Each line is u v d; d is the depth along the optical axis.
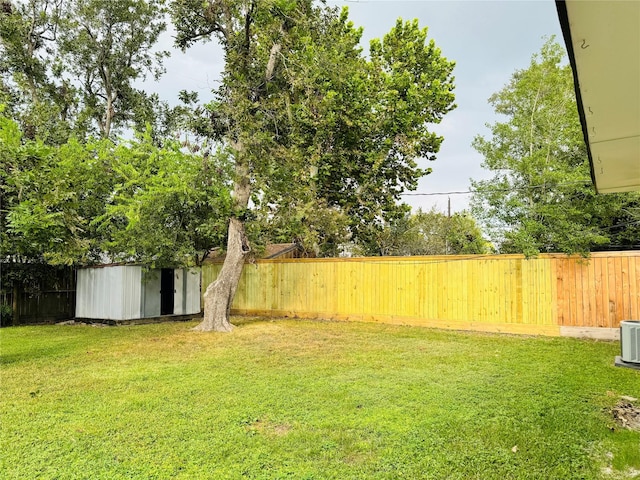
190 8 8.74
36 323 10.91
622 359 5.46
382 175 14.86
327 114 12.40
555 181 8.34
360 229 15.41
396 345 7.04
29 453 2.77
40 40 13.51
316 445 2.91
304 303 11.22
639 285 7.57
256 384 4.48
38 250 9.28
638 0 1.09
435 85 14.36
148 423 3.31
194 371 5.09
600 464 2.68
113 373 4.99
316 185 13.06
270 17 8.30
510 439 3.02
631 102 1.74
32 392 4.18
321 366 5.38
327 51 9.26
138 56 15.34
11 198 6.30
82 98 14.59
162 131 15.20
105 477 2.45
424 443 2.95
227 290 9.02
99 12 14.11
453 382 4.57
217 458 2.70
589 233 7.91
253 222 9.39
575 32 1.28
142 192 8.95
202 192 9.35
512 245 9.16
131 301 10.24
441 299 9.46
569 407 3.72
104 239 10.62
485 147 9.59
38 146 6.31
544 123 8.98
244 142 8.46
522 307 8.58
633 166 2.63
